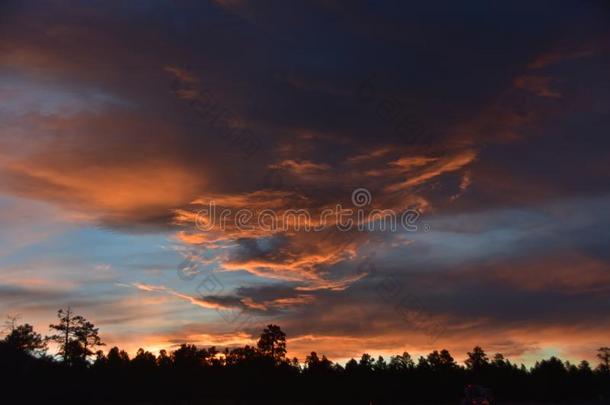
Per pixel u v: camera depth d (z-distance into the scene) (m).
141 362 67.50
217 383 66.50
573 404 74.75
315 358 69.75
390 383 71.62
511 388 76.25
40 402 56.47
